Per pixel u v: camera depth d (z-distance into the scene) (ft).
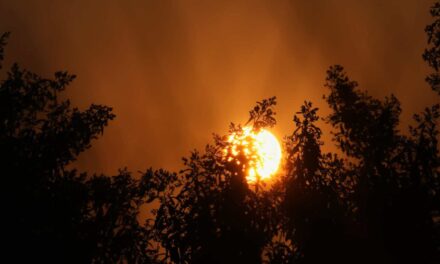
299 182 68.03
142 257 68.74
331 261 64.54
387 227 63.52
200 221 65.57
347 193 68.33
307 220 66.44
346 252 64.34
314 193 67.31
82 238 68.28
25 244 65.51
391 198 64.54
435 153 64.49
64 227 68.28
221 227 64.49
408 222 62.80
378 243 63.57
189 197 68.39
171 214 68.64
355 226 65.72
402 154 66.28
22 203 67.21
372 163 67.67
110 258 68.54
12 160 68.18
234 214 64.80
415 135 66.39
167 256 67.87
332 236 65.10
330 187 67.82
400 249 62.49
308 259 65.36
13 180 67.67
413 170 64.75
